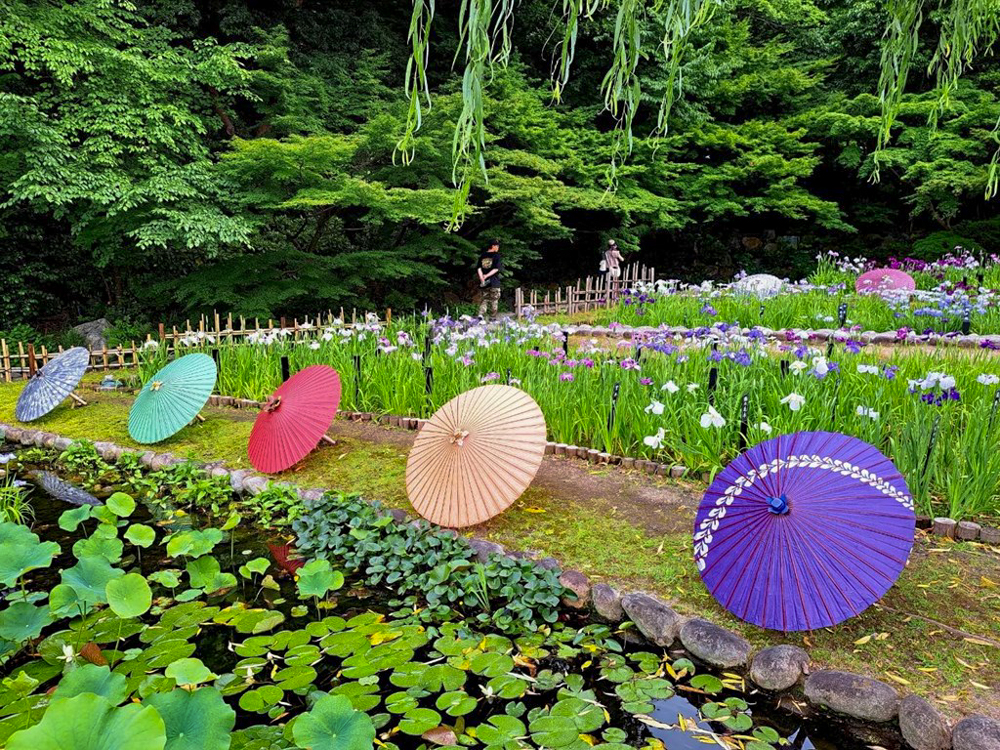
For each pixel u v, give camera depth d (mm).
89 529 4359
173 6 12695
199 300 11562
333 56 14758
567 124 16453
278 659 2789
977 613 2758
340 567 3684
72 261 12445
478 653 2793
